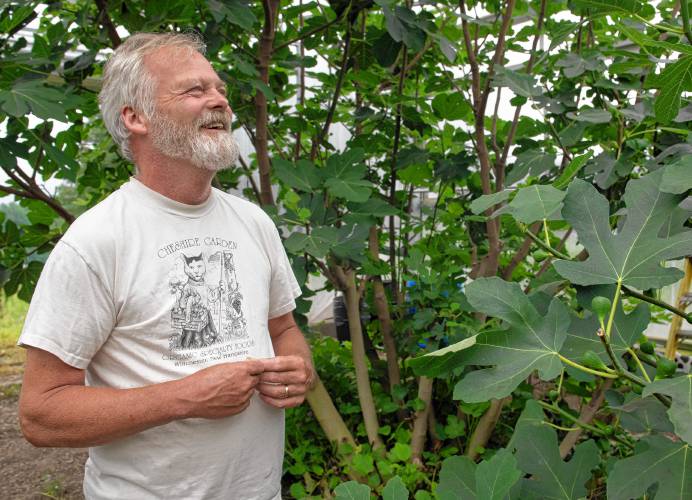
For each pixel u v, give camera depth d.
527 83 2.29
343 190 2.25
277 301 1.80
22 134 2.24
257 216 1.72
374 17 3.36
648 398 1.01
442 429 2.93
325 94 3.39
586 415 2.52
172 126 1.44
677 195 0.98
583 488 1.13
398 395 2.91
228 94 2.74
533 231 2.69
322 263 2.73
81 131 3.13
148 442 1.40
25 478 3.33
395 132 2.98
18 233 2.63
